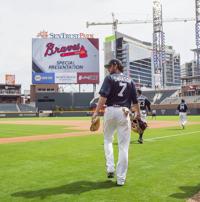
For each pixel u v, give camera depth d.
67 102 86.00
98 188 6.41
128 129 6.82
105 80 6.77
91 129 7.16
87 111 75.75
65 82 78.56
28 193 6.09
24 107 83.12
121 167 6.66
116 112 6.75
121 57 132.12
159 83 108.12
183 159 9.71
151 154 10.78
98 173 7.78
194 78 96.62
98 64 78.94
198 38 118.06
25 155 10.81
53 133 21.91
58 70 78.50
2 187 6.52
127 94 6.86
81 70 78.75
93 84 80.12
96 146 13.39
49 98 86.12
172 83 159.75
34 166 8.74
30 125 33.59
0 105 81.75
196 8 116.12
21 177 7.39
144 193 5.99
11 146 13.68
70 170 8.16
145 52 143.62
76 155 10.73
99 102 6.82
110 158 7.18
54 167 8.58
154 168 8.30
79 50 78.56
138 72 139.62
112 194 5.96
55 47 78.19
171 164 8.85
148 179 7.07
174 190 6.17
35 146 13.60
